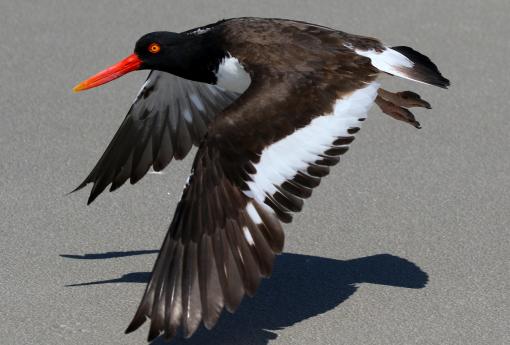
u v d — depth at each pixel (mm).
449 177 13781
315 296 11078
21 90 16406
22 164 14109
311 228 12500
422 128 15234
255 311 10789
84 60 17469
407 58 11266
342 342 10234
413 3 19734
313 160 9930
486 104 16078
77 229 12484
